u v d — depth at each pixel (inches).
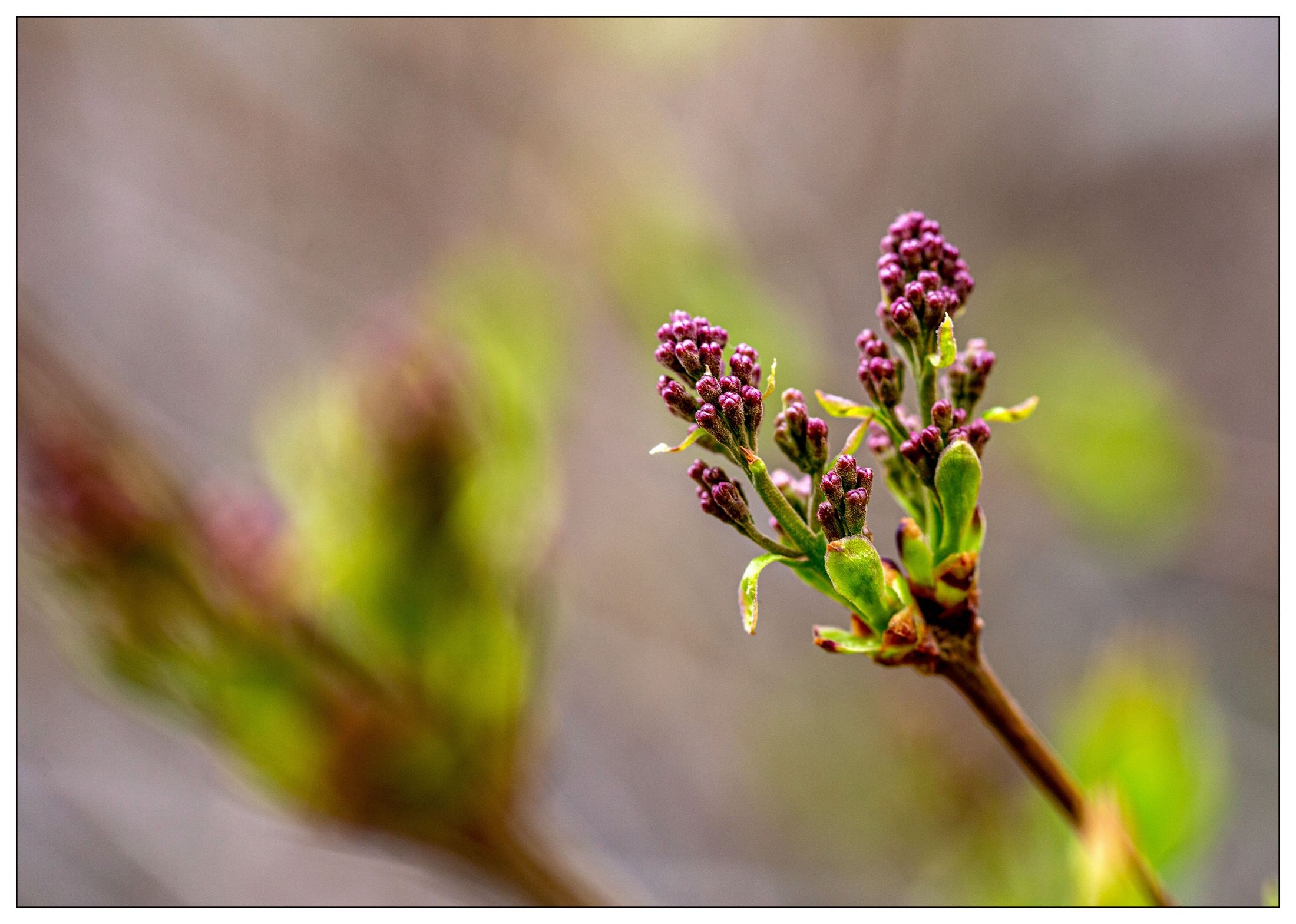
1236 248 40.0
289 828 41.1
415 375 20.2
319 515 20.1
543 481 20.9
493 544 20.1
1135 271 40.3
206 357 42.2
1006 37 41.1
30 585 19.9
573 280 36.6
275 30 41.4
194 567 19.8
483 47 40.5
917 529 16.5
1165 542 30.5
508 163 39.1
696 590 41.6
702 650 41.0
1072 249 40.4
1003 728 16.6
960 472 16.3
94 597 19.7
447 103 40.7
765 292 30.9
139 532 19.7
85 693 41.3
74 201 42.4
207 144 41.8
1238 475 33.2
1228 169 40.1
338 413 20.6
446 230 40.0
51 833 39.2
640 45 38.0
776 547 16.3
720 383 16.2
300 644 19.8
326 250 41.4
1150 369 32.9
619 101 38.7
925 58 41.3
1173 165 40.7
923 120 41.6
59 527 19.6
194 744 23.0
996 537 37.3
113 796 40.7
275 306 41.9
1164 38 40.4
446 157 40.3
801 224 40.3
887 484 16.7
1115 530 30.7
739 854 38.1
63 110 41.8
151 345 42.4
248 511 20.3
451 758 19.8
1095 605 36.3
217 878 40.4
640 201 32.4
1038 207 41.4
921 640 16.4
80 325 42.3
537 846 20.4
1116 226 40.9
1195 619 35.3
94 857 39.1
